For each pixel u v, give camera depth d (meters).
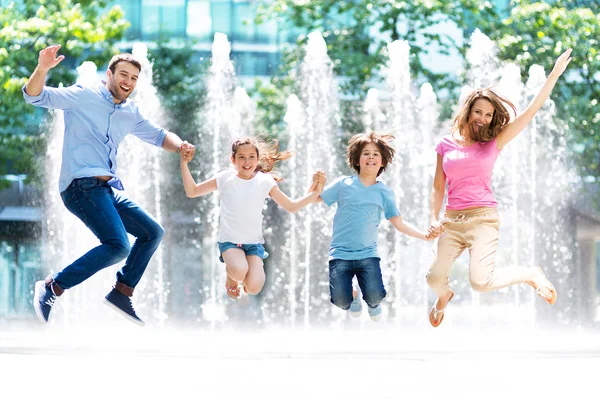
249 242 9.96
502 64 28.75
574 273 29.27
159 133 9.77
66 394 9.42
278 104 30.16
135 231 9.48
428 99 28.09
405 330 24.62
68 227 25.28
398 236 25.28
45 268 27.75
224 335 18.09
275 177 10.41
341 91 29.00
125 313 9.46
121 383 10.37
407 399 9.09
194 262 32.34
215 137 29.06
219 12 37.41
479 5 29.30
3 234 34.38
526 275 9.77
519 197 28.00
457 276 31.38
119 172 26.81
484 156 9.94
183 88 31.53
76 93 9.19
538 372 11.56
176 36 36.06
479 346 14.52
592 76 28.98
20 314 34.28
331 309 27.95
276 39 37.62
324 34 30.00
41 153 28.53
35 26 27.72
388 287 27.17
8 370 11.65
